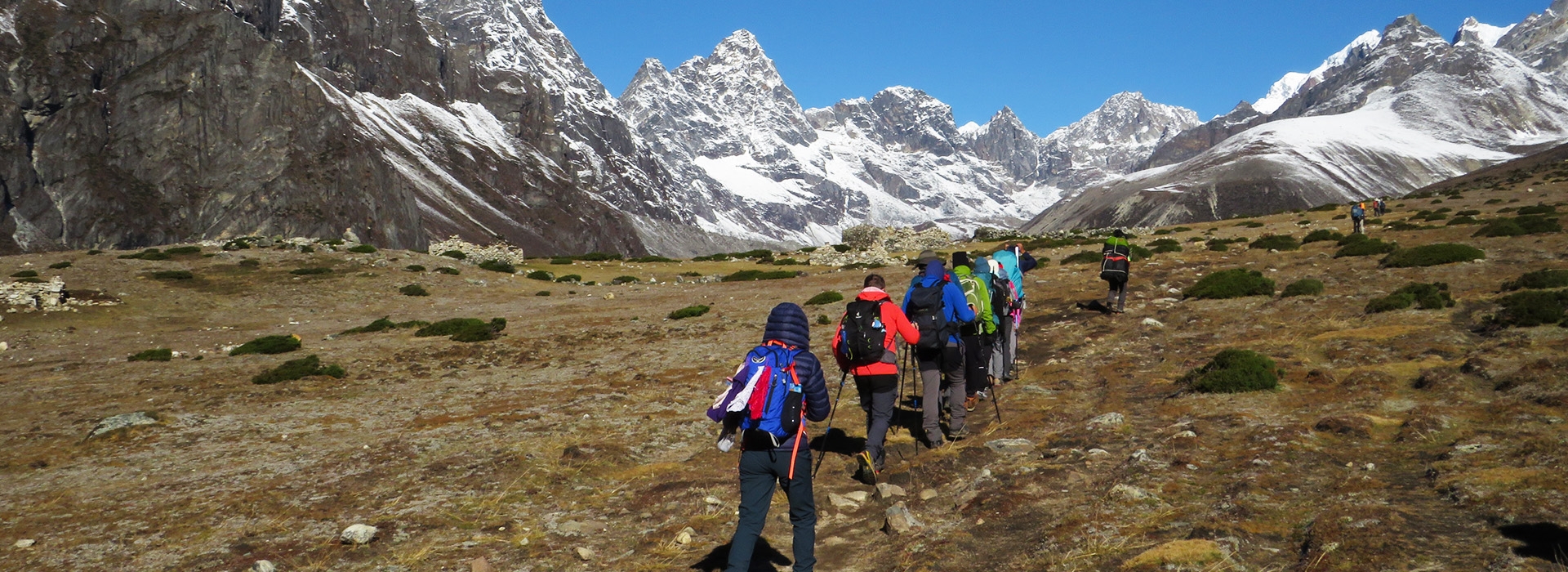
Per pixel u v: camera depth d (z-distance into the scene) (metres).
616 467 9.23
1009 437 9.28
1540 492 5.55
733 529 7.10
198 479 9.22
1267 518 5.86
